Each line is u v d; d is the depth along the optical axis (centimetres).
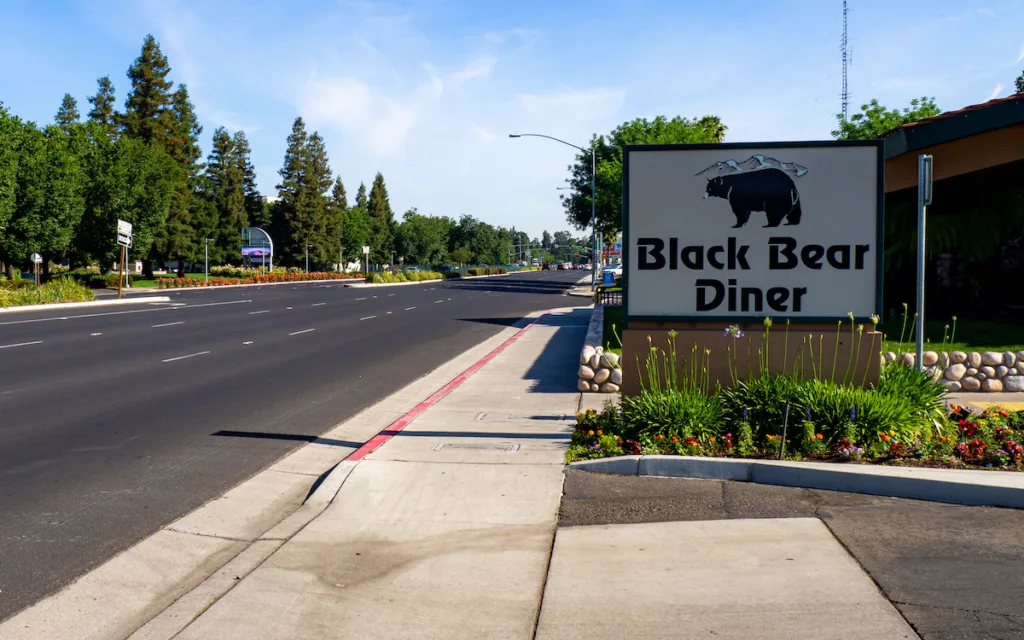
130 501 689
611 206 5234
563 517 618
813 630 412
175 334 2228
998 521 577
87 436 939
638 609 447
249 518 653
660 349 892
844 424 752
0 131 4362
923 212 883
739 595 460
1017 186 1520
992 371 1102
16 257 4644
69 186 4709
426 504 658
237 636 428
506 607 457
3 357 1675
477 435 902
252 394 1248
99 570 534
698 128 4775
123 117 7444
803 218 881
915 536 548
